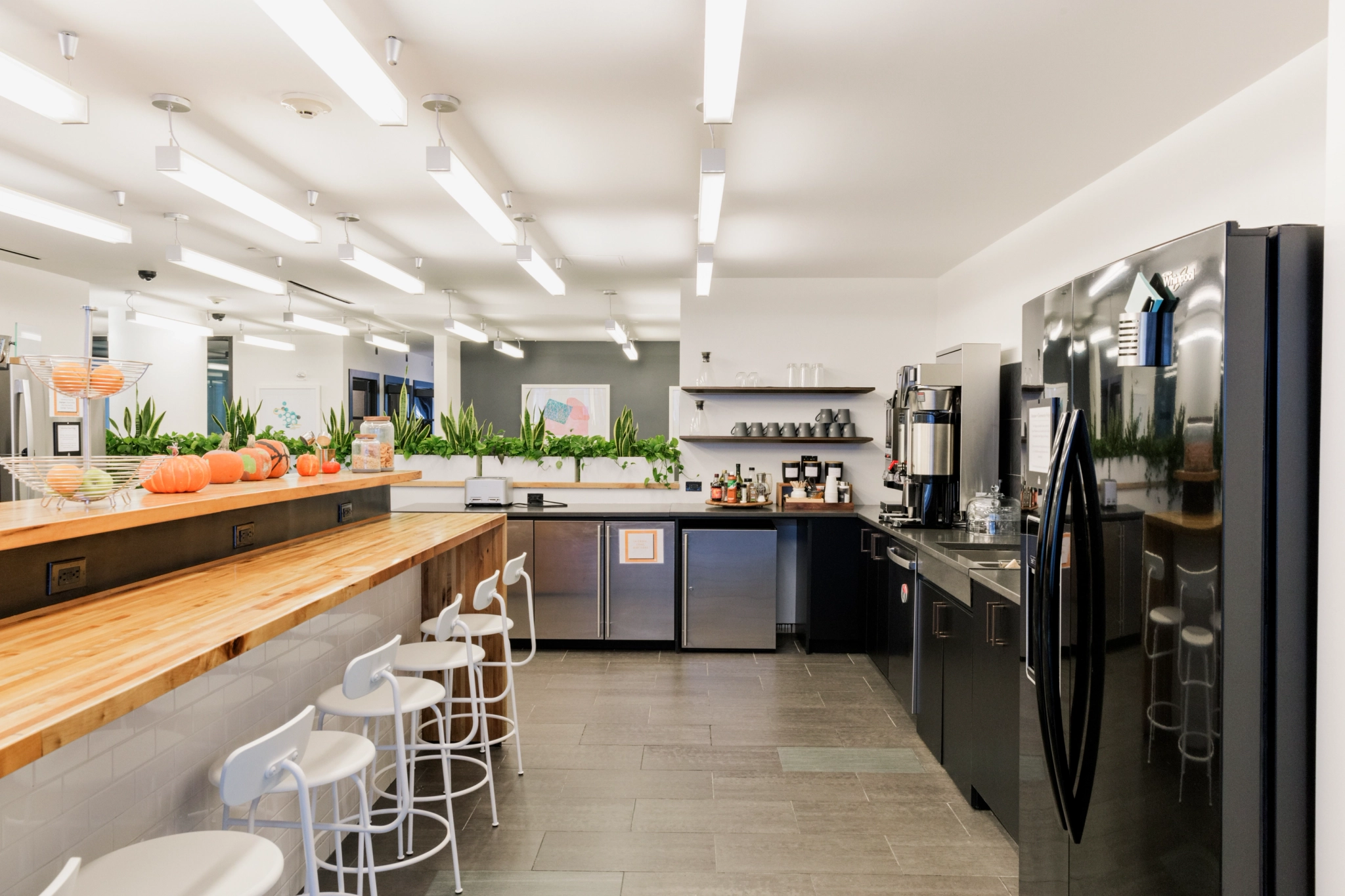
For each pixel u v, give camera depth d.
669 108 2.90
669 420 11.42
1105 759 1.73
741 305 5.95
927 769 3.35
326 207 4.24
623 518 5.24
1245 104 2.66
